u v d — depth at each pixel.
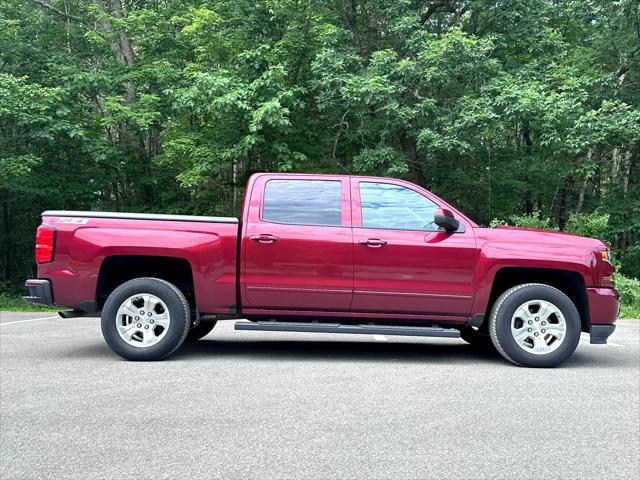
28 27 17.42
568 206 18.34
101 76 15.52
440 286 5.91
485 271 5.90
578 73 15.03
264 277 5.95
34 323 9.91
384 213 6.09
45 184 16.11
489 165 16.02
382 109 13.25
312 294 5.95
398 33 14.80
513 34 15.64
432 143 13.08
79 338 7.74
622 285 13.03
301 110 14.62
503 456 3.40
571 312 5.83
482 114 12.60
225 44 14.72
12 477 3.07
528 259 5.89
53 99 14.44
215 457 3.35
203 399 4.52
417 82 13.77
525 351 5.84
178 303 5.94
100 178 17.42
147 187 18.27
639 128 12.83
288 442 3.59
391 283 5.91
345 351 6.80
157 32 16.64
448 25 17.73
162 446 3.52
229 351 6.68
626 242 16.59
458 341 7.95
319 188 6.16
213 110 13.19
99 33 17.86
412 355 6.59
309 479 3.06
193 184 14.77
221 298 6.02
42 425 3.90
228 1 15.29
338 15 15.68
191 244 5.97
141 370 5.53
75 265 5.95
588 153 15.03
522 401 4.56
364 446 3.54
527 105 12.62
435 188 16.86
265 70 14.02
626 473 3.18
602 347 7.43
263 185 6.19
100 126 16.89
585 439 3.71
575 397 4.70
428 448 3.52
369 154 13.85
